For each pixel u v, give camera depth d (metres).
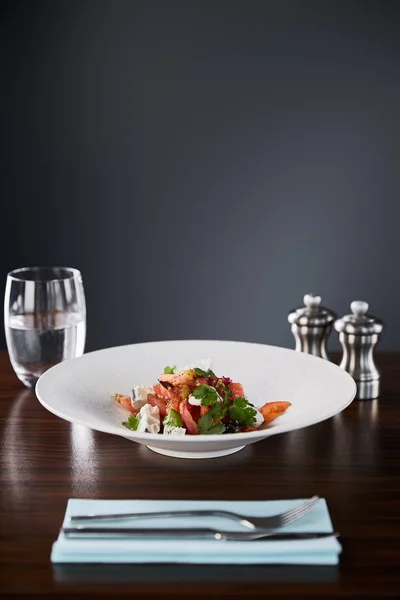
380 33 3.80
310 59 3.82
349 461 1.51
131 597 1.09
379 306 4.02
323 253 3.97
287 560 1.14
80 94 3.85
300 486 1.40
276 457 1.52
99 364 1.74
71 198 3.93
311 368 1.70
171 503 1.29
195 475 1.45
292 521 1.21
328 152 3.89
